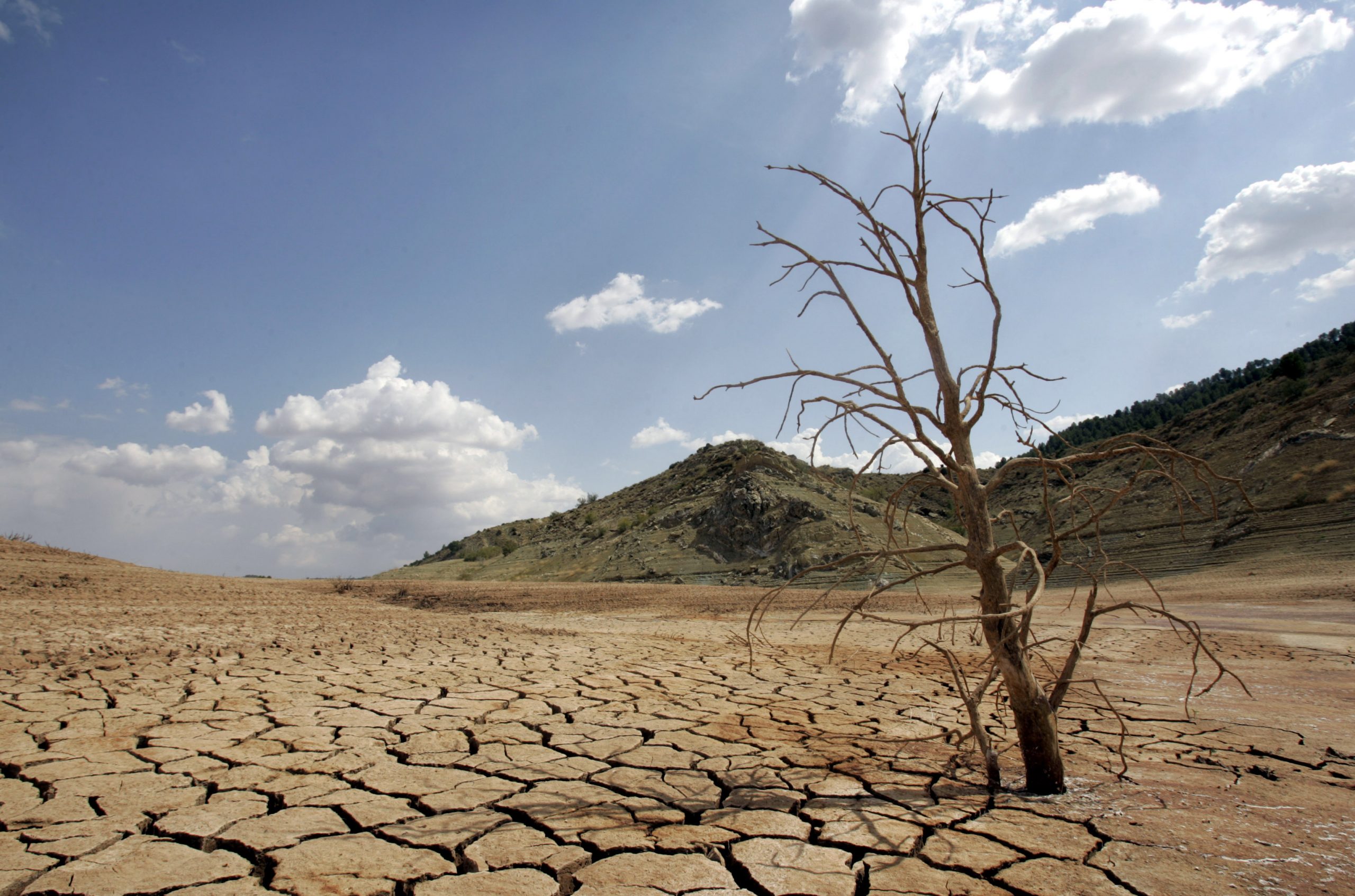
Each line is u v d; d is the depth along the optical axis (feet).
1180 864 8.82
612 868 8.77
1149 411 243.19
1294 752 14.40
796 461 172.45
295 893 8.02
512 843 9.55
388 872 8.64
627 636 37.50
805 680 23.75
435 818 10.50
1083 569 11.66
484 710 18.12
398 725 16.35
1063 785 11.68
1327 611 51.29
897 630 42.24
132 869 8.66
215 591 63.21
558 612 60.70
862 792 11.76
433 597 75.15
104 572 68.13
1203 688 22.13
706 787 12.09
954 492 11.82
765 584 120.57
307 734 15.38
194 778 12.26
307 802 11.12
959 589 95.81
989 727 16.92
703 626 45.57
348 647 29.86
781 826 10.19
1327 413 116.47
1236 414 148.97
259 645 29.58
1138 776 12.64
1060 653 31.45
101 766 12.81
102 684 20.18
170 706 17.63
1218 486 119.55
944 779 12.53
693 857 9.14
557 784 12.23
